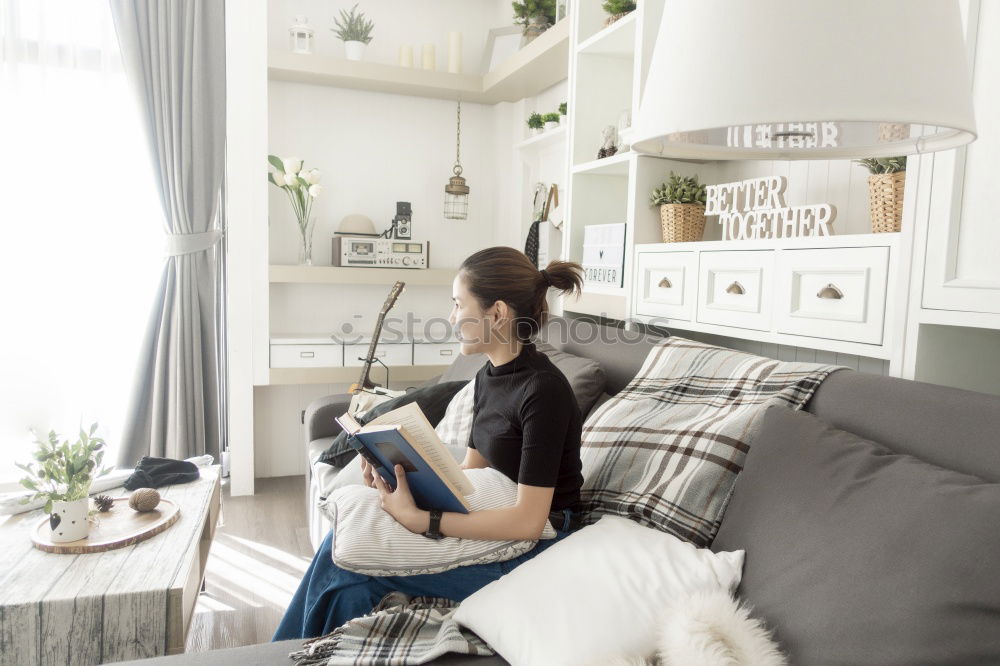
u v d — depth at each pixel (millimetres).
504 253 1416
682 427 1489
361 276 3426
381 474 1350
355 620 1120
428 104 3834
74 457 1616
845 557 922
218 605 2229
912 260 1346
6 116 3090
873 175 1517
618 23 2369
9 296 3162
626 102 2771
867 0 743
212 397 3416
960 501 862
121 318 3336
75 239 3242
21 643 1346
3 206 3123
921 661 788
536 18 3199
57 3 3133
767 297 1742
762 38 767
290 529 2920
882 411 1195
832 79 742
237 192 3227
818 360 1899
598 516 1446
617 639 978
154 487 2070
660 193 2260
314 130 3631
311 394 3762
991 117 1194
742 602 1024
